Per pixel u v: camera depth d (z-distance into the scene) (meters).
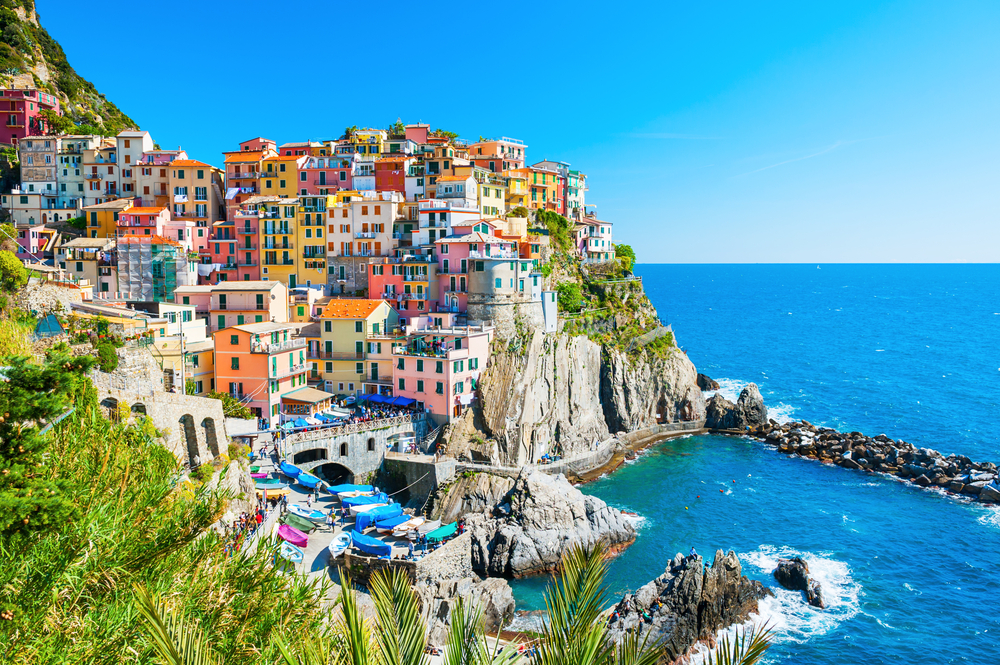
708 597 65.25
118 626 19.58
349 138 157.75
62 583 20.09
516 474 90.75
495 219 128.88
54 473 24.53
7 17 177.00
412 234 121.06
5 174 146.75
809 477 108.06
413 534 72.44
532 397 105.94
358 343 103.00
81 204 142.38
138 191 139.00
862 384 180.75
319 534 71.12
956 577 76.94
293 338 101.44
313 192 138.38
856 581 75.81
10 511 19.73
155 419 62.66
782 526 89.50
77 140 144.25
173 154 141.62
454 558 71.94
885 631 66.81
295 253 125.56
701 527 88.94
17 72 168.62
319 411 94.31
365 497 78.50
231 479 65.88
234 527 56.81
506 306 108.62
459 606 16.69
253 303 105.75
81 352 64.06
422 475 88.56
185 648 15.81
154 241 113.56
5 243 104.56
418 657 15.76
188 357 86.38
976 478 102.25
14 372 23.92
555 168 168.50
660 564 78.75
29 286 72.12
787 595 72.81
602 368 125.69
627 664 14.44
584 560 15.82
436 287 116.06
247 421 82.00
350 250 124.81
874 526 89.75
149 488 26.70
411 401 98.31
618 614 64.19
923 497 99.88
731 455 118.94
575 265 141.25
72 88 181.38
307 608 24.36
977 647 64.81
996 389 173.62
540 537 77.81
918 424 141.00
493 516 82.06
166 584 22.41
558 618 15.02
